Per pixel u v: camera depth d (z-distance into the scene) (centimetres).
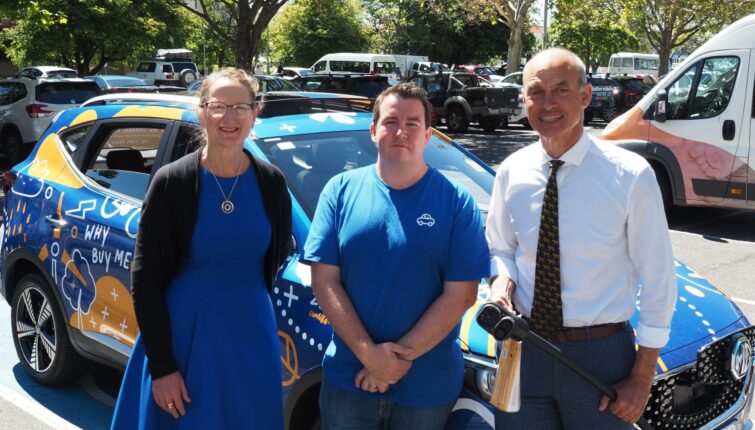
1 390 468
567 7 2978
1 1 1542
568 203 248
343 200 260
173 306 268
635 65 4462
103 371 498
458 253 249
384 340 251
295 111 421
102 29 2884
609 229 245
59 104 1498
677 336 307
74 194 429
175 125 398
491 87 2277
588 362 250
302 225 336
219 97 262
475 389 275
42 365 469
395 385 253
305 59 4809
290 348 314
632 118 961
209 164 269
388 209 251
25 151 1505
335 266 259
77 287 416
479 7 2936
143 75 3659
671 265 245
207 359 268
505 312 236
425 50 5041
